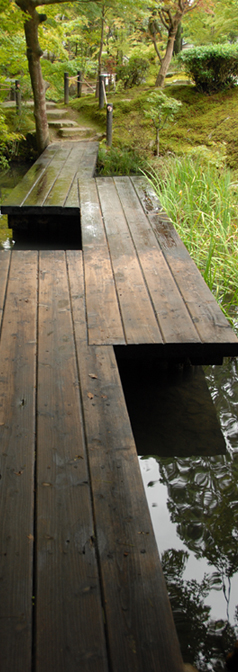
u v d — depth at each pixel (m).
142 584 1.54
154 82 13.56
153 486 2.54
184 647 1.77
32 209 5.61
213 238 5.10
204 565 2.11
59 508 1.80
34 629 1.41
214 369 3.60
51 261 3.99
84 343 2.85
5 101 12.29
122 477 1.94
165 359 3.47
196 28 14.67
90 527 1.73
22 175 9.38
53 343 2.83
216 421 3.03
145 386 3.38
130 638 1.40
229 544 2.21
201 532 2.27
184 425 2.99
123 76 13.28
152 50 14.09
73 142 10.24
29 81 10.88
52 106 12.97
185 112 10.71
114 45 14.23
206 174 7.12
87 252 4.21
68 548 1.65
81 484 1.90
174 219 5.74
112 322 3.09
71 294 3.44
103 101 12.05
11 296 3.36
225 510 2.40
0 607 1.46
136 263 4.01
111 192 6.23
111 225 4.95
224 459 2.73
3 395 2.37
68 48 16.08
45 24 9.48
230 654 1.69
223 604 1.94
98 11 9.88
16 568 1.58
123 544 1.67
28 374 2.54
